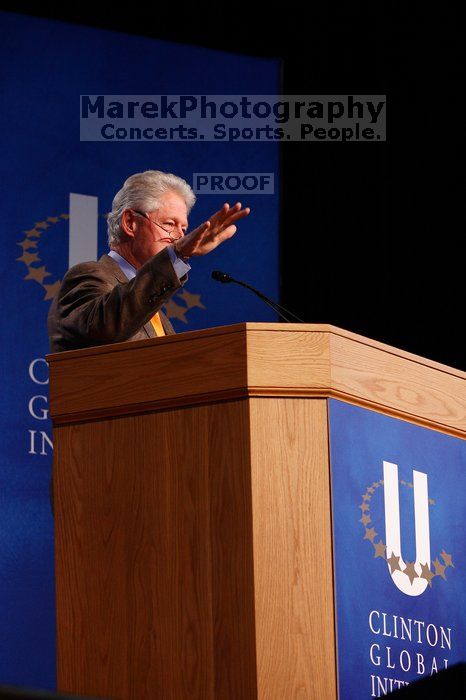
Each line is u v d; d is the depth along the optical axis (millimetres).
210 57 16219
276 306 9664
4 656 13461
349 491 7352
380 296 18297
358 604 7223
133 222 10836
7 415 14102
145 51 15852
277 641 6945
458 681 7715
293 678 6926
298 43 18297
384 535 7504
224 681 6965
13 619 13594
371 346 7719
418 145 18484
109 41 15648
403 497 7707
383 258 18344
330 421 7332
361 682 7117
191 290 15500
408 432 7879
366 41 18391
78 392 7754
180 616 7172
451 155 18438
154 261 8398
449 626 7785
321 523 7180
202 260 15641
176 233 10883
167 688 7125
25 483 13977
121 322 8461
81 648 7426
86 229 15023
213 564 7133
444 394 8211
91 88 15453
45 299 14602
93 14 17281
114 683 7281
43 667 13586
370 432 7582
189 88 16031
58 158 15078
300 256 18234
